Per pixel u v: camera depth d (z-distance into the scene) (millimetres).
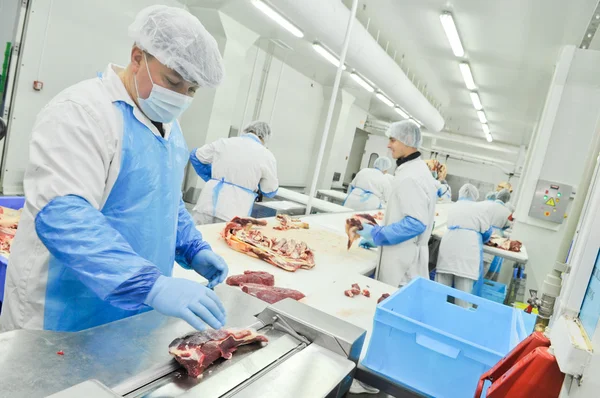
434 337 1177
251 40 6832
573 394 729
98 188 1099
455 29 5129
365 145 14445
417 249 2848
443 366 1172
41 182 1016
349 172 14930
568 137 4539
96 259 969
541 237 4781
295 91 9367
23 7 4125
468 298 1702
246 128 3717
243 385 895
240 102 7703
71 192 1019
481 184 15086
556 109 4531
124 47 5309
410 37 6215
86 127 1057
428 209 2717
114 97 1161
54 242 979
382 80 6246
